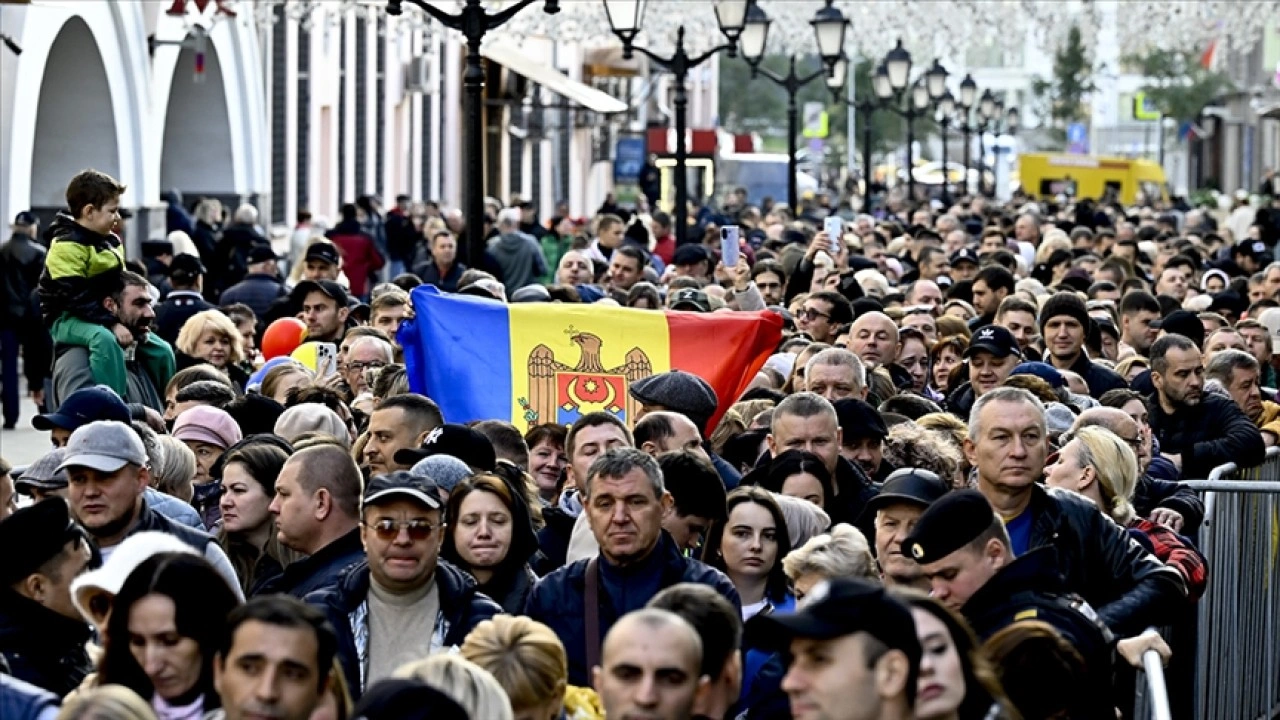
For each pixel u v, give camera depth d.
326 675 13.02
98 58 60.06
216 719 13.34
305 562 18.36
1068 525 18.19
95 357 28.89
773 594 18.56
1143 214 99.12
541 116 111.69
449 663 12.80
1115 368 32.22
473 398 26.22
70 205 29.19
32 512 16.08
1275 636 25.67
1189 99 188.75
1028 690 14.07
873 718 11.86
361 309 36.22
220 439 22.77
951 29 74.31
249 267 43.06
